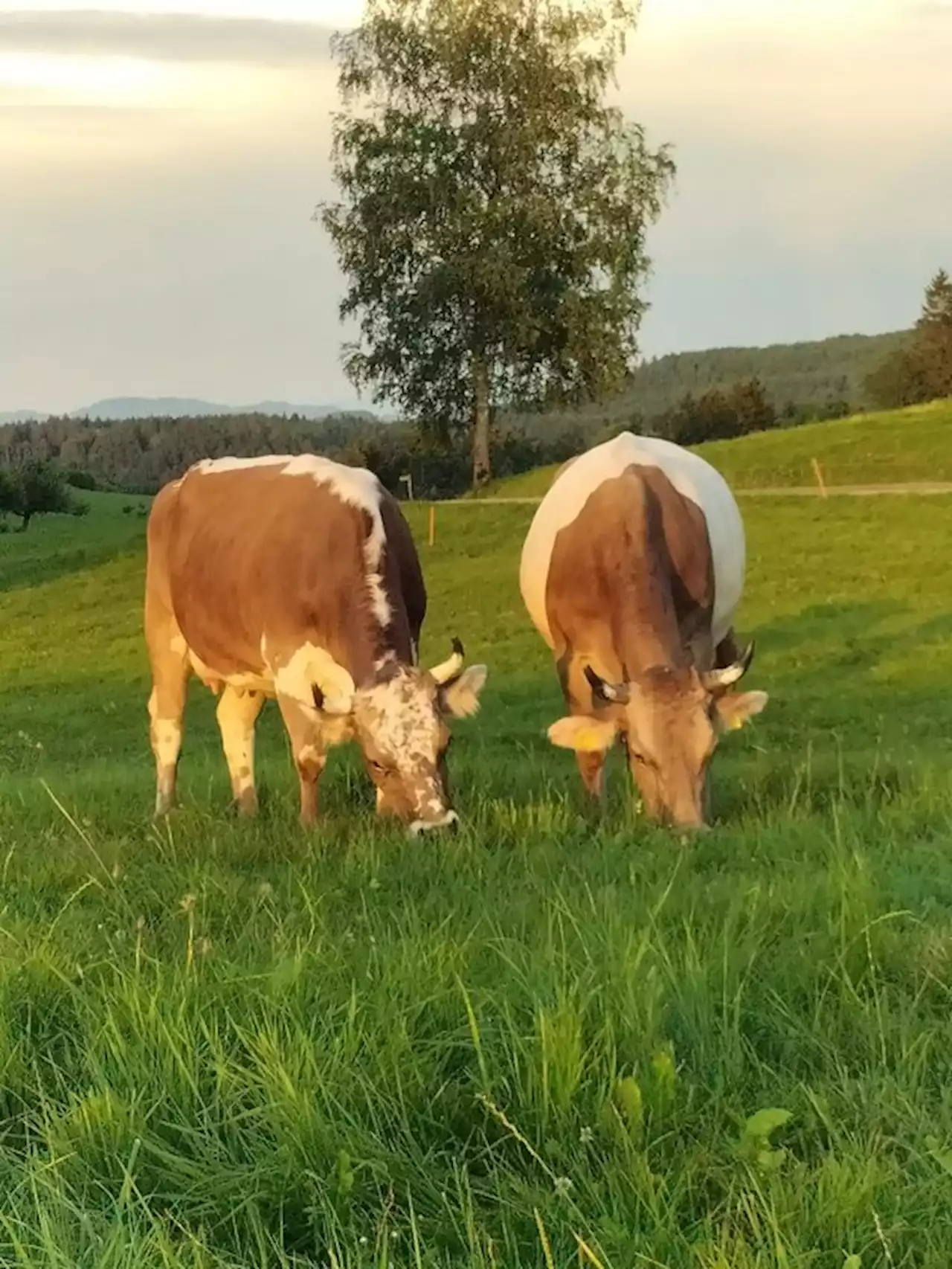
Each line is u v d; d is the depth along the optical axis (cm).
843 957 386
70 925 440
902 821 556
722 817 593
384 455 4753
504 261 3017
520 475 3127
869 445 2788
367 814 596
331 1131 309
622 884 475
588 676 577
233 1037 356
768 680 1262
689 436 6206
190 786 751
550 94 3102
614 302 3144
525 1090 330
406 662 601
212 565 655
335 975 381
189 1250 273
